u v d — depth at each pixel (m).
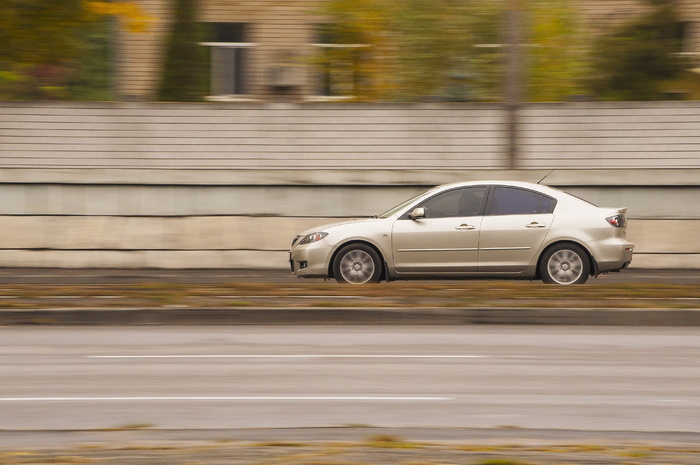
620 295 24.41
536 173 39.00
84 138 39.41
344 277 27.92
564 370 16.94
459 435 12.42
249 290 25.05
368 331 21.42
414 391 15.23
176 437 12.29
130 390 15.26
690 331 21.53
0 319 22.05
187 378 16.20
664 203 38.34
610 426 13.04
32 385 15.64
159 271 37.44
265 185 39.03
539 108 38.97
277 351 18.83
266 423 13.15
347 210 39.22
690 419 13.48
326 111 39.69
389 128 39.59
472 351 18.83
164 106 39.59
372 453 10.98
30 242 38.44
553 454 10.97
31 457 10.89
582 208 27.88
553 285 26.19
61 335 20.78
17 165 39.34
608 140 38.84
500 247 27.64
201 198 38.97
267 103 39.69
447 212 27.98
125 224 38.72
